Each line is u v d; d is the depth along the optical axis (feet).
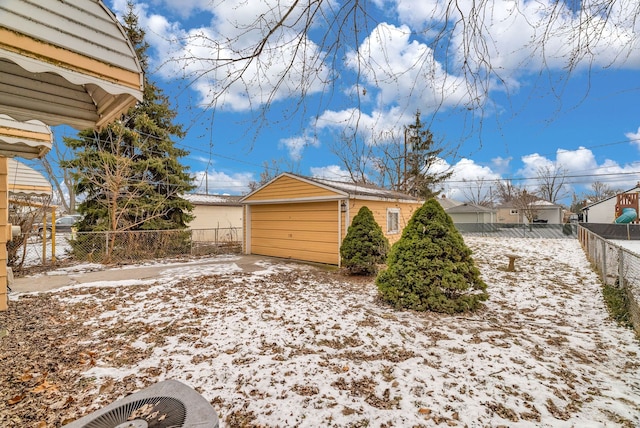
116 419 5.24
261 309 15.87
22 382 8.89
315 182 31.17
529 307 16.80
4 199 14.88
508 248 43.70
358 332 12.84
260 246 38.14
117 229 33.86
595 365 10.12
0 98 6.70
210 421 5.12
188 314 14.97
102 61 5.22
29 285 20.79
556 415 7.60
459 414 7.64
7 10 4.22
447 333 12.78
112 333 12.57
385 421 7.40
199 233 61.98
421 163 46.14
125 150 37.27
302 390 8.65
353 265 24.98
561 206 102.58
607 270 21.99
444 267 16.10
